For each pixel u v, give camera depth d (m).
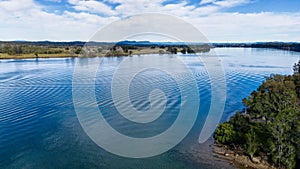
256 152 20.42
